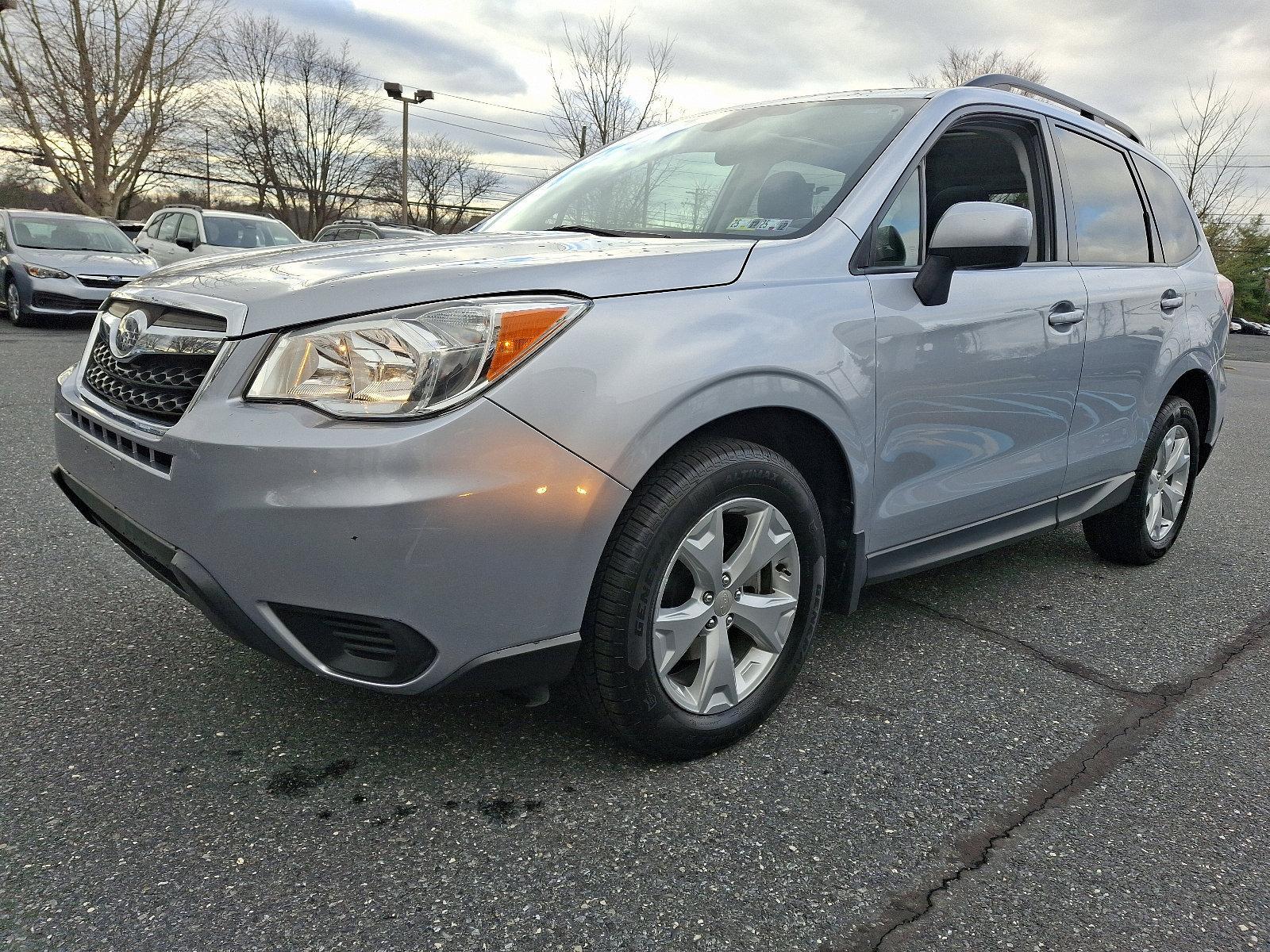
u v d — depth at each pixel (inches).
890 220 98.9
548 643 73.6
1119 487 139.6
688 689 84.0
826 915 66.3
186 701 91.7
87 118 1235.2
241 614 71.7
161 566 76.0
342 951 60.4
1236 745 94.4
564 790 79.5
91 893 64.4
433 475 66.7
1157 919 67.6
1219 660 116.4
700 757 86.0
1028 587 141.6
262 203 1951.3
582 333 72.1
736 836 74.6
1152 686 107.9
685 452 79.0
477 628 70.5
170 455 71.8
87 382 87.9
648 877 69.2
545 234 101.1
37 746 82.6
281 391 69.2
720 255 84.7
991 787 84.2
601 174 125.3
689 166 114.3
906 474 99.4
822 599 93.2
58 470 93.8
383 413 67.1
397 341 67.9
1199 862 74.5
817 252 91.0
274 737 85.7
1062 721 98.0
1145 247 143.3
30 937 60.1
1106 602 136.2
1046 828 78.2
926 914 66.9
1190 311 147.6
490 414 68.1
